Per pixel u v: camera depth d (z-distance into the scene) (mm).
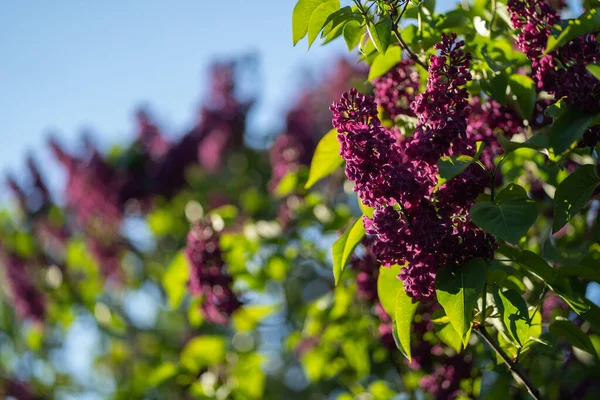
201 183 9719
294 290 8172
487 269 3002
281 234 6039
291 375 9266
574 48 3246
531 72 3625
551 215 4520
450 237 2975
